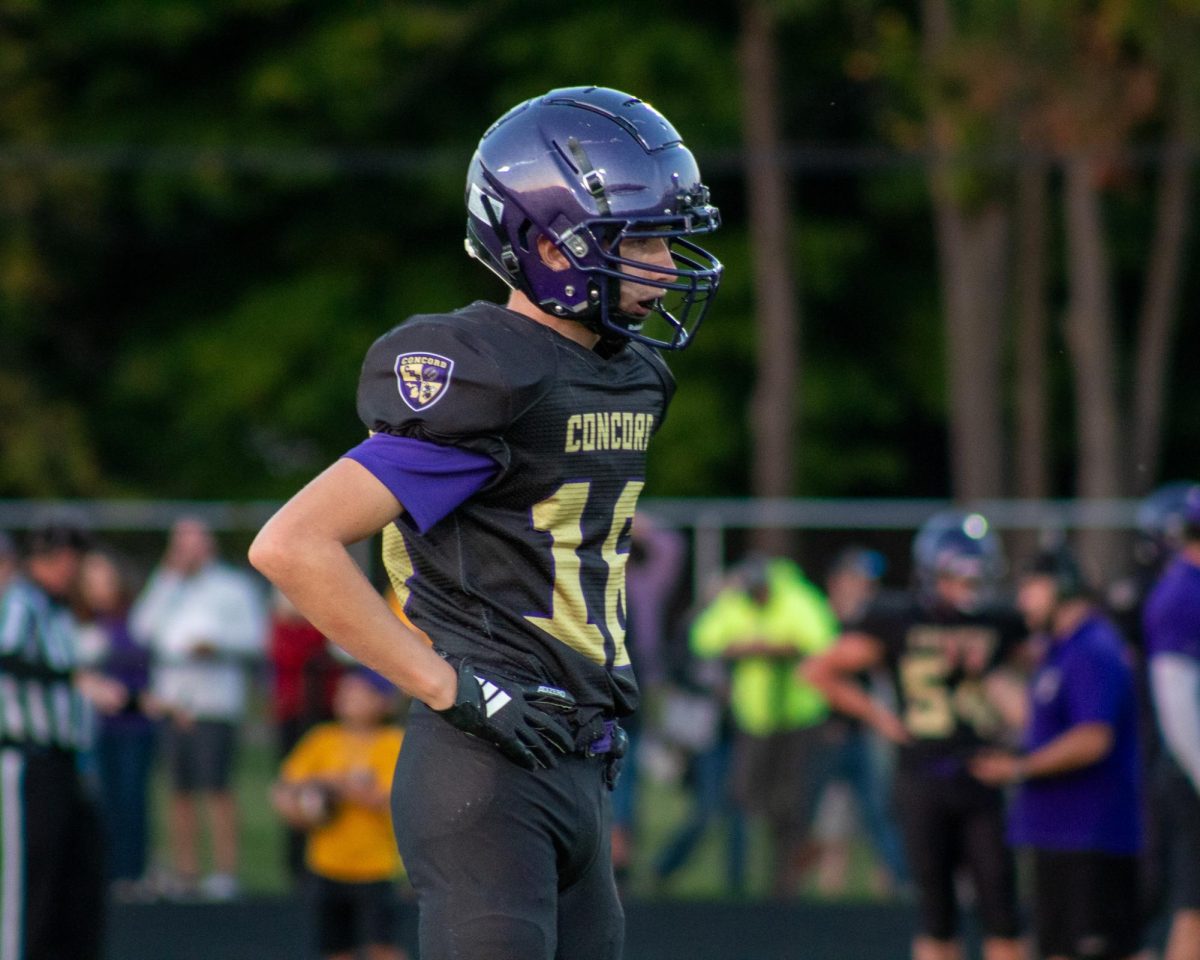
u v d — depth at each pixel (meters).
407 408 11.55
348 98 78.75
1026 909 30.88
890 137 70.38
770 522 41.28
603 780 12.60
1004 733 30.05
